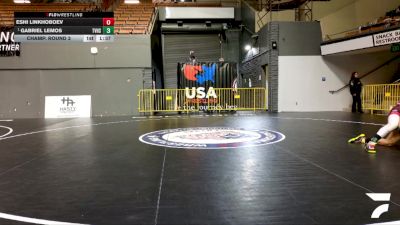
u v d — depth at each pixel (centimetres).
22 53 1688
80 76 1714
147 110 1727
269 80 1747
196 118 1461
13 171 555
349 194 414
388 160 600
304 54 1750
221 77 1767
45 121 1451
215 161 605
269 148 725
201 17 2220
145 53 1727
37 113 1697
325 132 966
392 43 1384
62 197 416
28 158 658
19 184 477
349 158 620
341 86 1778
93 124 1283
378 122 1201
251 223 330
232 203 386
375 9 1839
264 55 1789
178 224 329
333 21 1881
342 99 1786
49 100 1702
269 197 405
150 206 380
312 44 1752
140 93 1730
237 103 1775
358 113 1616
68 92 1711
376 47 1484
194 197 409
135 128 1125
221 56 2295
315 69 1759
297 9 1950
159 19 2208
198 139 860
